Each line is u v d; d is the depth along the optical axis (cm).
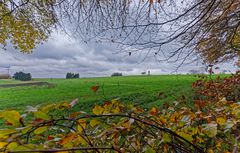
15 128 114
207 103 285
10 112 121
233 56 917
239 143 212
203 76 936
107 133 148
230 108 251
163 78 6028
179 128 208
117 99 198
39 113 132
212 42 761
